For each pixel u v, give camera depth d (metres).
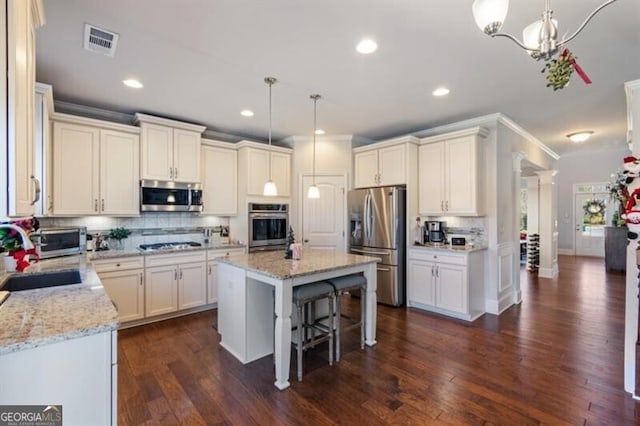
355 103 3.64
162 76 2.92
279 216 4.88
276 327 2.42
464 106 3.76
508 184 4.43
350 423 1.97
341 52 2.51
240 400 2.20
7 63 1.18
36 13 1.64
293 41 2.35
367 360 2.79
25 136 1.37
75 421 1.27
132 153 3.78
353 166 5.07
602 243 8.41
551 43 1.48
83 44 2.37
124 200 3.71
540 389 2.32
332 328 2.76
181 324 3.65
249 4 1.94
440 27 2.18
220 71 2.83
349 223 4.97
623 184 2.44
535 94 3.39
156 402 2.17
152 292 3.67
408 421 1.98
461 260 3.81
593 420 1.98
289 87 3.19
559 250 9.10
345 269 2.84
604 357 2.81
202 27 2.17
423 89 3.24
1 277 2.13
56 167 3.26
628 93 2.37
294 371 2.61
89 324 1.32
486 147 4.14
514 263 4.52
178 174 4.06
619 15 2.04
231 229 4.84
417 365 2.69
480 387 2.35
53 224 3.53
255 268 2.62
